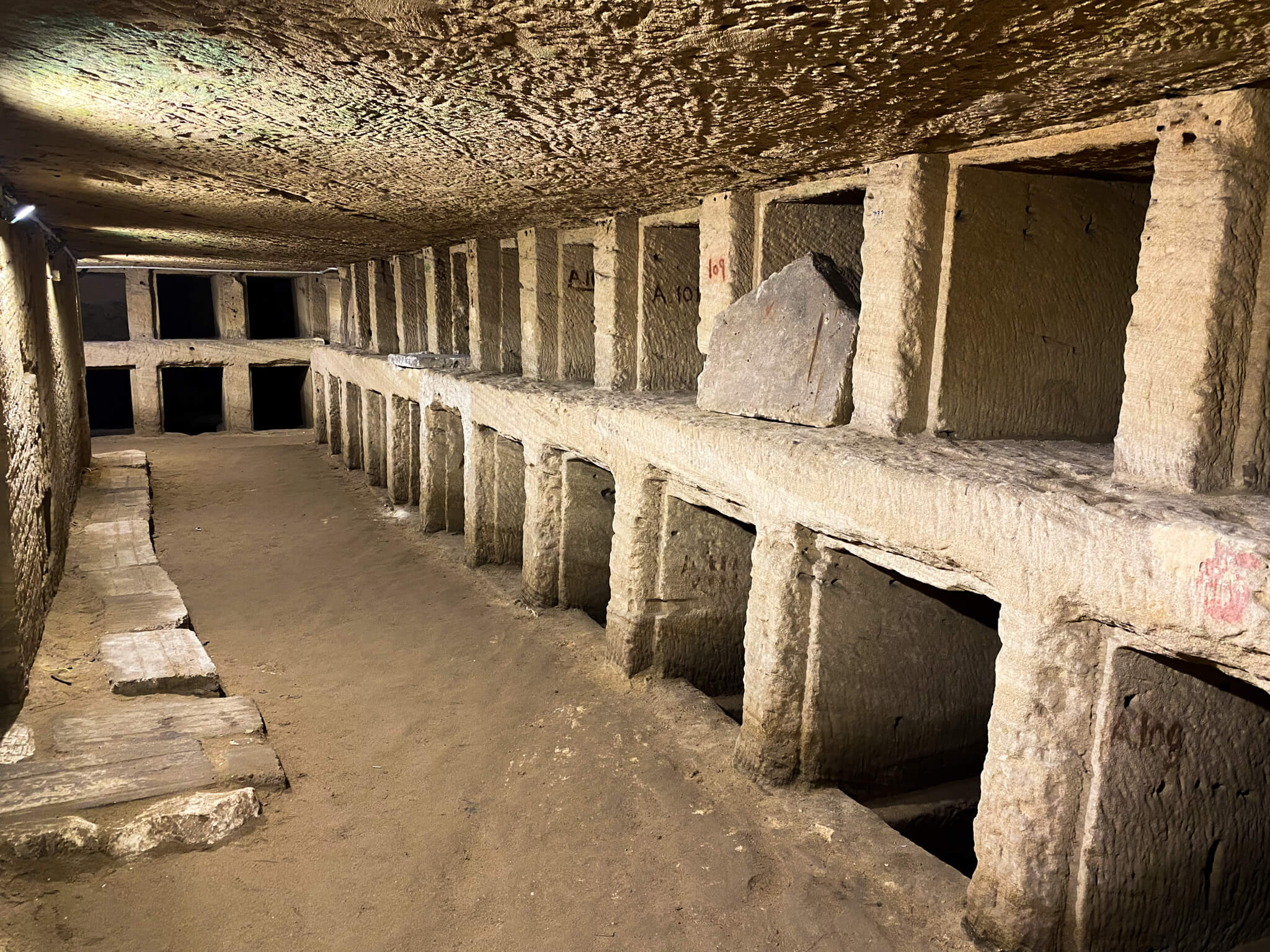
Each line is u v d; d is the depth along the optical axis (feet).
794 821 12.78
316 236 26.25
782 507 12.82
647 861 12.07
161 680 16.07
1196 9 6.53
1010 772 9.52
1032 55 7.79
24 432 16.58
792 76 8.71
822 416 13.39
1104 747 9.11
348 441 41.22
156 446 48.24
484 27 7.84
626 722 15.96
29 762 13.24
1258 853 10.38
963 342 12.13
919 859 11.76
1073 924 9.48
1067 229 12.35
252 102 10.80
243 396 53.88
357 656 19.61
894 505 10.72
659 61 8.52
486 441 25.13
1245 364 8.84
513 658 19.13
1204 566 7.67
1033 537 9.06
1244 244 8.52
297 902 11.22
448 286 30.09
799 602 13.28
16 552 14.87
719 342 15.70
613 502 22.02
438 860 12.21
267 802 13.37
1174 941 10.06
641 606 17.31
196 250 32.76
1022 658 9.28
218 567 26.37
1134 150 10.33
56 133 12.77
